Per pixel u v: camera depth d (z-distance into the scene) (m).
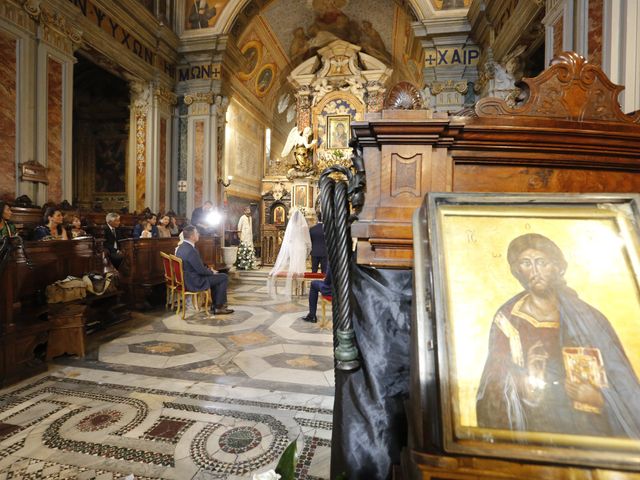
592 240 0.86
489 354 0.72
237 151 11.57
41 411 2.54
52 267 4.03
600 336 0.74
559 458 0.60
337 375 1.15
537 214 0.91
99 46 7.15
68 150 6.42
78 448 2.10
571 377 0.69
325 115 13.88
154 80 8.90
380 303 1.12
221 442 2.18
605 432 0.63
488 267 0.83
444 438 0.63
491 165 1.14
